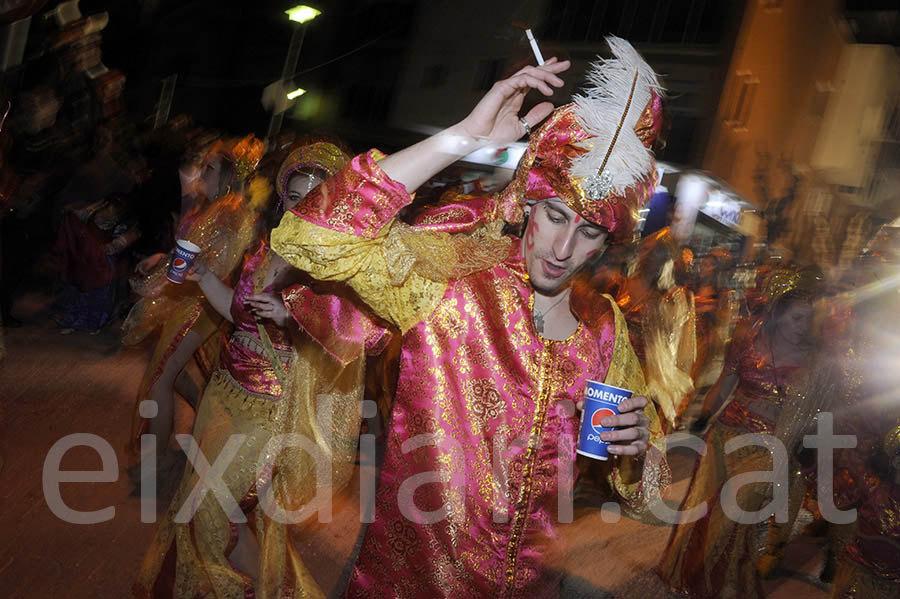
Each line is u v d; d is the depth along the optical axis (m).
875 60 26.09
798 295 4.37
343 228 2.21
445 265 2.33
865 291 3.76
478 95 24.36
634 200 2.28
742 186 22.72
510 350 2.35
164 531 3.33
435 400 2.34
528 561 2.35
